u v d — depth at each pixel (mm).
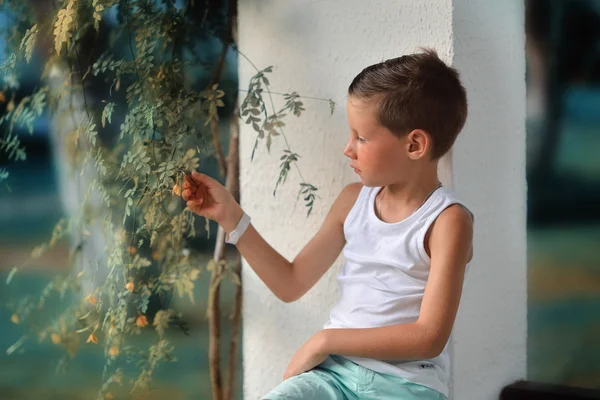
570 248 2742
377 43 1563
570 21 2668
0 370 2977
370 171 1331
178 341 2836
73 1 1629
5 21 1956
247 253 1519
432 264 1287
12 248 3037
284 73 1692
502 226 1662
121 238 1661
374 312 1324
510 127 1668
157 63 1816
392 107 1292
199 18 1801
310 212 1672
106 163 1757
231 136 1826
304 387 1250
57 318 1948
